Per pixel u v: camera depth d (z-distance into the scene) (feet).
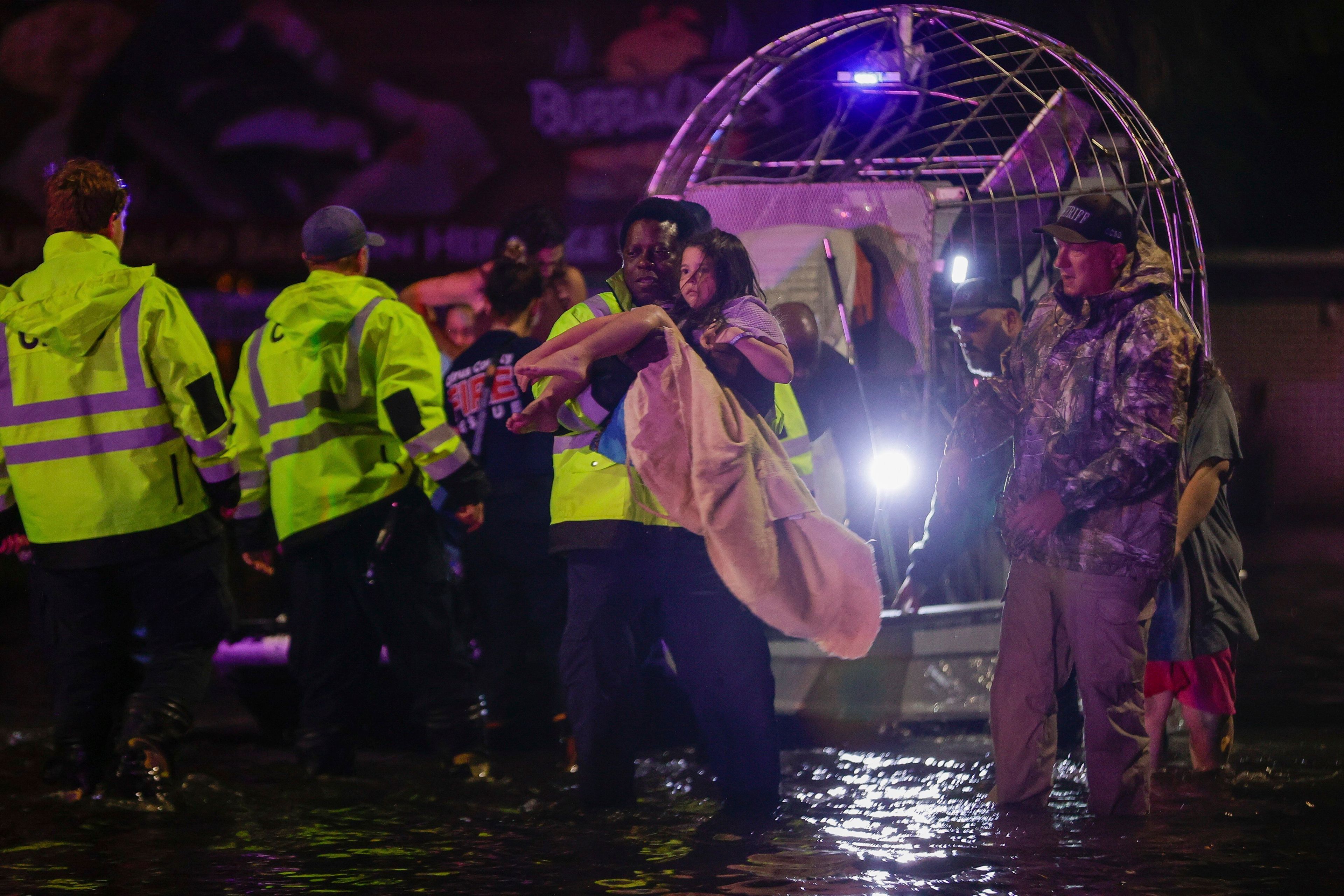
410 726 66.13
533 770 59.11
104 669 54.29
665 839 46.80
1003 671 49.67
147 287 52.60
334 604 57.62
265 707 66.18
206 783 56.03
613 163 133.69
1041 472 48.03
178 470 53.11
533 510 62.08
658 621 53.21
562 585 62.44
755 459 47.03
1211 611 54.75
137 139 138.10
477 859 44.73
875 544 67.26
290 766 60.13
